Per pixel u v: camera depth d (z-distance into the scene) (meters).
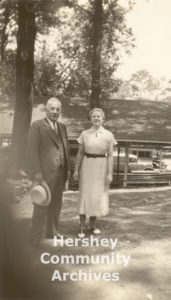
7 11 22.64
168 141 18.17
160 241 5.95
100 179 5.77
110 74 22.25
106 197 5.92
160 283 4.30
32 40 15.13
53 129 5.25
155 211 8.89
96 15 21.47
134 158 20.89
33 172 5.10
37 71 33.69
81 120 19.22
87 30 24.36
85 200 5.81
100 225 6.87
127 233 6.36
